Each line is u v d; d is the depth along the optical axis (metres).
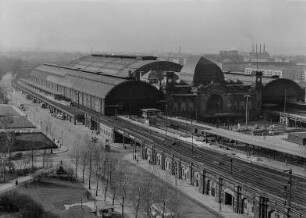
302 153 146.88
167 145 168.00
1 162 147.75
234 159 153.25
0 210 109.25
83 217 109.50
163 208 108.00
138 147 194.12
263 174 133.88
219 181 123.62
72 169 150.88
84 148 169.50
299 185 122.81
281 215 102.38
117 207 119.12
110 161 148.88
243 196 114.75
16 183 134.62
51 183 137.75
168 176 147.62
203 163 140.25
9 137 181.62
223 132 191.38
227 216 113.31
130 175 144.12
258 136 186.50
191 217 111.81
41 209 111.12
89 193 128.38
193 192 132.38
